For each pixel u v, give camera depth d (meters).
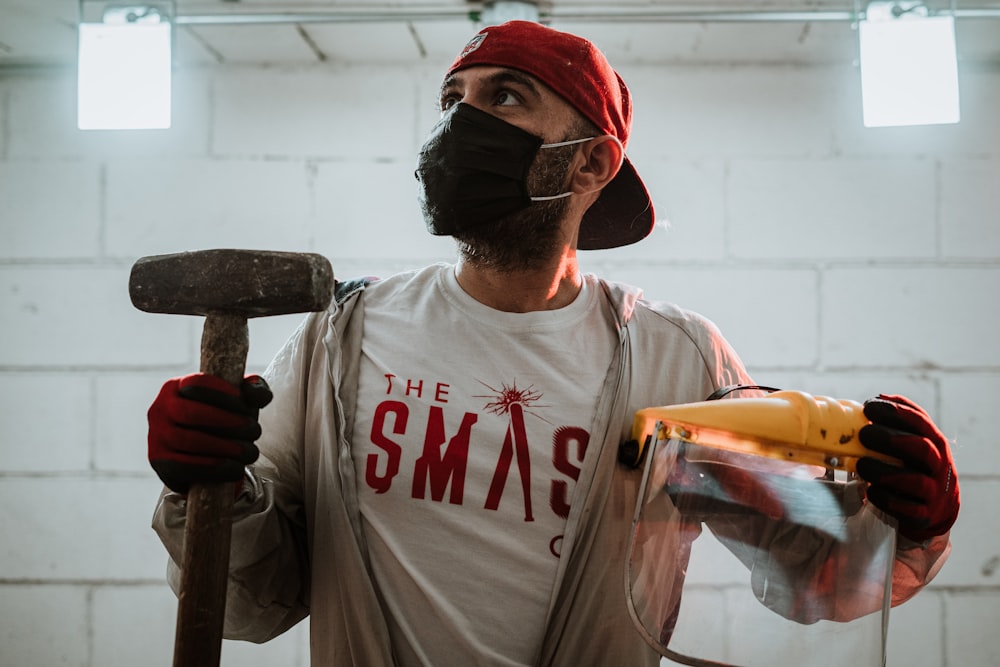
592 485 1.13
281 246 2.97
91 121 2.54
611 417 1.17
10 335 2.97
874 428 0.97
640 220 1.42
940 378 2.89
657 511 1.01
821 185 2.94
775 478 1.00
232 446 0.94
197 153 2.99
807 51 2.89
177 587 1.11
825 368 2.90
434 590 1.10
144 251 2.98
